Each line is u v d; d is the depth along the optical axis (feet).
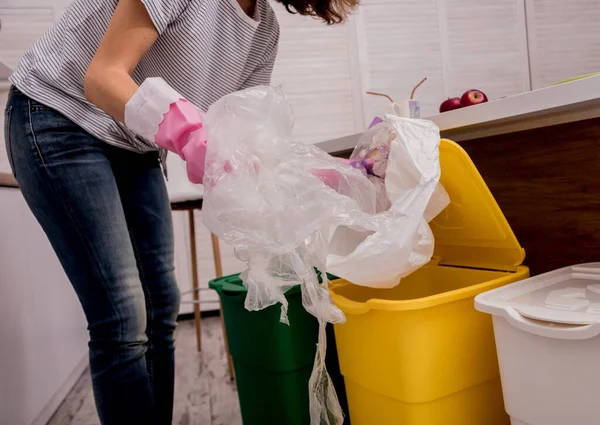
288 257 2.27
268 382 3.48
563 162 3.21
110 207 2.70
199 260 8.96
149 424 2.79
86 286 2.65
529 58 9.90
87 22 2.68
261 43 3.29
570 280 2.72
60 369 5.24
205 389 5.23
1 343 3.85
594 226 3.05
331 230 2.81
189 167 2.14
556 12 9.94
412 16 9.41
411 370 2.55
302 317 3.37
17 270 4.35
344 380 3.29
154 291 3.35
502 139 3.66
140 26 2.27
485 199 2.94
